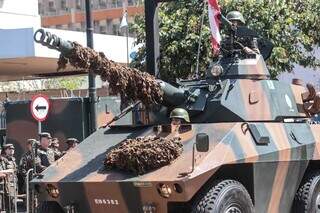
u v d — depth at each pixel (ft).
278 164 31.07
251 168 29.63
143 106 32.58
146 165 28.17
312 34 57.21
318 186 34.06
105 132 33.86
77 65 27.37
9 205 47.65
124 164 28.78
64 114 60.18
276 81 35.12
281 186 31.89
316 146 34.27
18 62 70.03
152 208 27.81
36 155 47.01
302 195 33.37
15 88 112.06
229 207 27.81
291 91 36.09
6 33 65.36
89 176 29.43
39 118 48.85
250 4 52.65
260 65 34.35
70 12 212.02
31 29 64.90
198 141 27.48
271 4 53.06
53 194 30.55
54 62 70.54
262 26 52.44
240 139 29.48
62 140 60.03
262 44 37.14
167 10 53.78
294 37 54.65
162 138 29.55
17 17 89.51
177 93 31.68
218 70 33.06
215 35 38.09
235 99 31.96
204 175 26.89
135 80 29.01
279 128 32.40
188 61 51.29
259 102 32.83
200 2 51.70
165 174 27.37
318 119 41.73
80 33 73.05
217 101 31.76
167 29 52.08
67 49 26.86
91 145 32.81
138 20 57.52
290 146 31.96
